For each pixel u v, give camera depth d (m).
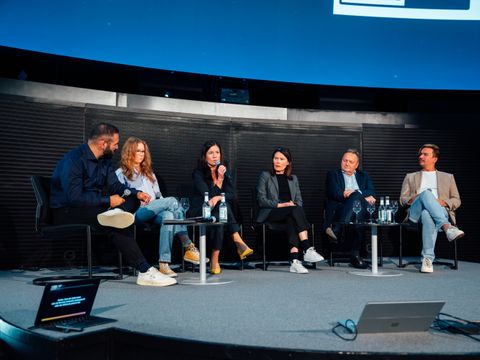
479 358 1.70
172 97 5.37
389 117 5.85
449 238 4.24
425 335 1.94
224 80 5.50
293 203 4.39
